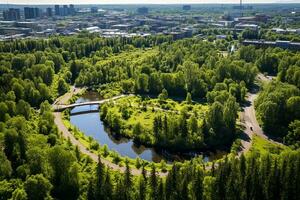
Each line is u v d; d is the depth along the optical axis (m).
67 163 170.88
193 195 154.38
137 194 155.12
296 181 154.00
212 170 166.88
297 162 156.88
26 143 188.25
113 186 161.50
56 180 169.25
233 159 167.75
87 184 164.75
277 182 155.88
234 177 156.88
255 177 156.38
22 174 168.38
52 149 170.38
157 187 154.75
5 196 154.75
